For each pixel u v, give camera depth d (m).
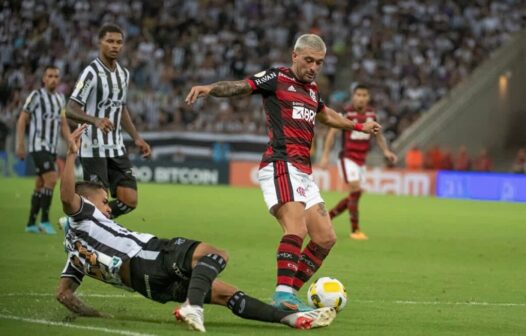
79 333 23.44
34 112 50.44
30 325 24.47
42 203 50.78
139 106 118.00
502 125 122.06
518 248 52.28
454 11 137.38
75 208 24.47
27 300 28.67
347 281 36.44
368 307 29.91
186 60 128.12
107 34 37.66
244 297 24.89
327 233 28.06
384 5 137.88
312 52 27.53
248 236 53.28
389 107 122.06
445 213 78.12
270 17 135.88
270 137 27.81
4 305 27.70
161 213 66.75
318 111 29.42
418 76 127.62
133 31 132.00
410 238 56.19
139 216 63.62
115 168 38.78
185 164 112.31
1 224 54.88
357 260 43.94
